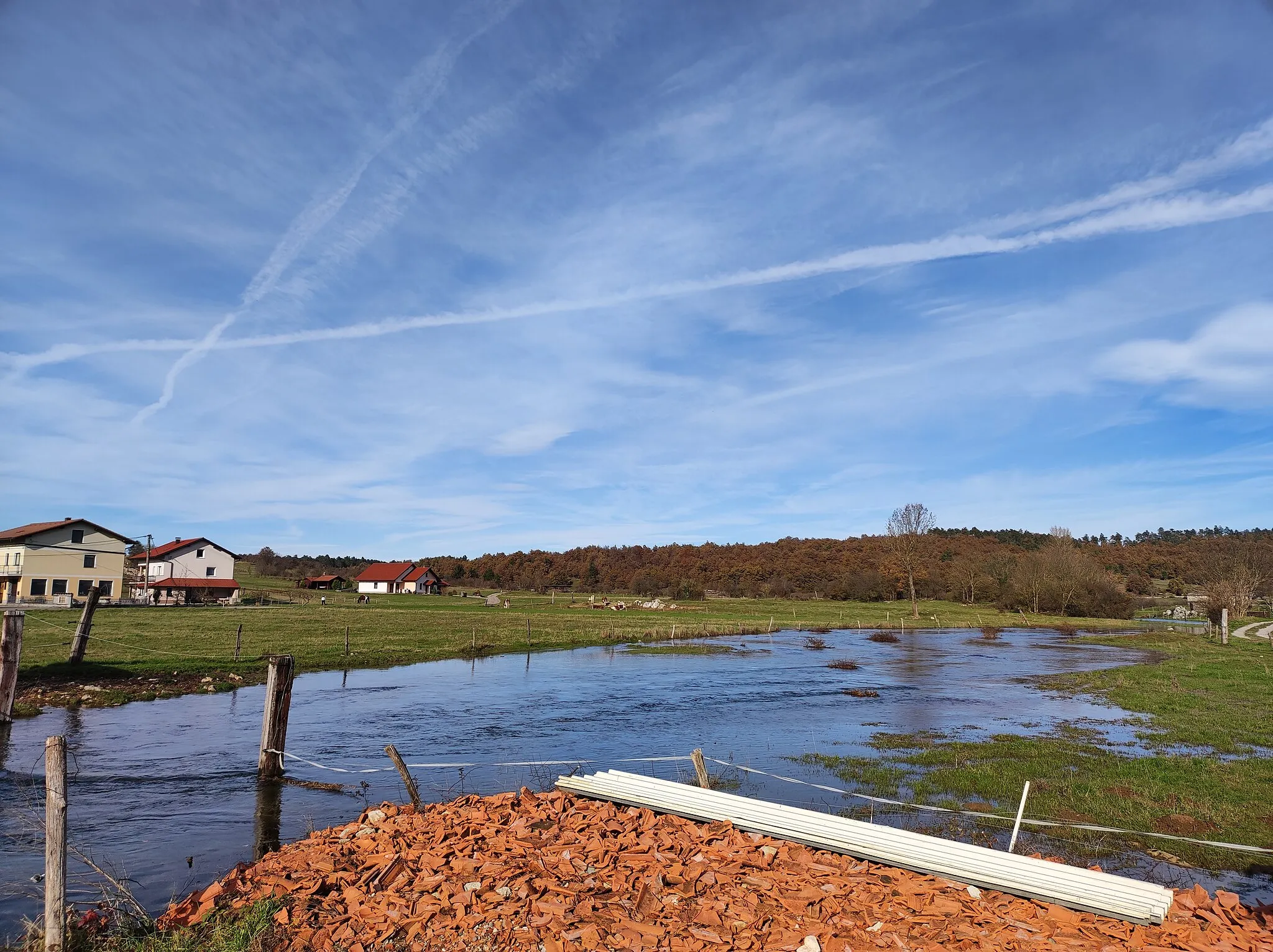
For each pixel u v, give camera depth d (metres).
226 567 86.75
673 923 6.73
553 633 49.22
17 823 11.12
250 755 15.81
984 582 103.75
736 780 14.18
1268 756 16.06
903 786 13.70
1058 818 11.70
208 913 7.14
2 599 69.25
